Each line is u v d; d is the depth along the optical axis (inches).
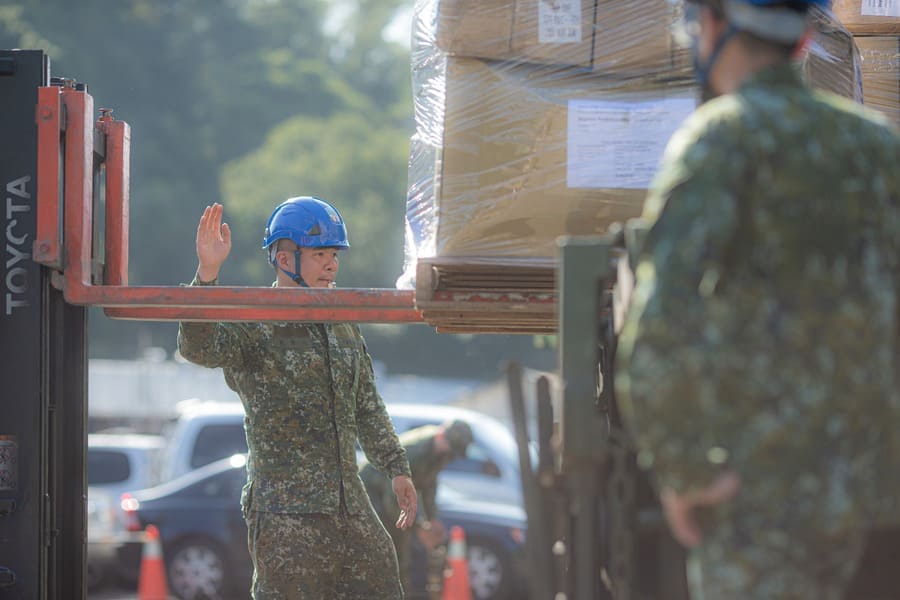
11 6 6215.6
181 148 6151.6
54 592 417.7
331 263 493.0
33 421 410.3
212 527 1250.6
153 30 6594.5
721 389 220.2
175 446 1422.2
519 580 1176.2
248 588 1245.1
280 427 464.4
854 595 251.1
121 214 457.1
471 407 2974.9
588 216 372.5
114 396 2910.9
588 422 263.0
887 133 238.8
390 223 5826.8
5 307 414.0
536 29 372.8
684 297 220.7
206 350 453.4
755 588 223.9
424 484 834.2
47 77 425.4
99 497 1443.2
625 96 373.4
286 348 469.4
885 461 231.9
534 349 4928.6
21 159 416.8
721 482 221.5
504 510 1194.6
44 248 409.4
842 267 224.8
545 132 374.0
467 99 375.9
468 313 403.5
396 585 472.4
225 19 6978.4
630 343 225.9
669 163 231.5
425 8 407.5
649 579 288.0
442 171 376.5
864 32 433.1
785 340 221.8
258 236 5615.2
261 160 5890.8
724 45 242.8
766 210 224.5
